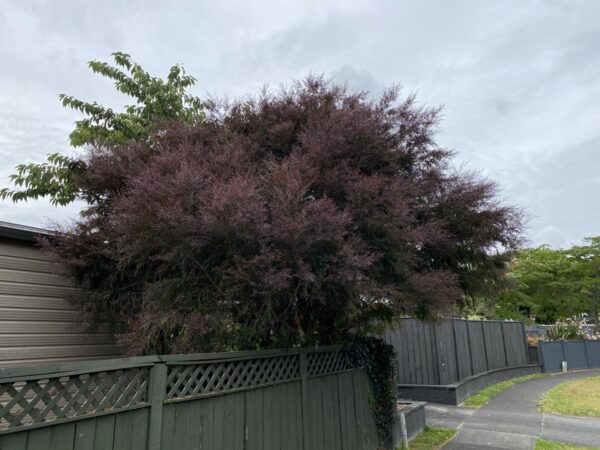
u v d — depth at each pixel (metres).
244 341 4.49
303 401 4.76
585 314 27.86
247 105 5.86
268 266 3.84
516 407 11.01
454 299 5.31
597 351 22.27
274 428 4.29
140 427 2.99
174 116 8.75
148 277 5.01
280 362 4.55
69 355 5.90
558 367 20.05
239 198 3.73
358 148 5.02
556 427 8.74
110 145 6.05
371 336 7.03
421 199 5.55
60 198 8.09
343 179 4.70
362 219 4.63
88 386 2.72
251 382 4.10
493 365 15.87
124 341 4.62
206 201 3.84
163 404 3.17
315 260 4.13
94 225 5.39
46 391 2.50
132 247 4.12
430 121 5.77
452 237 5.67
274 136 5.48
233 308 4.29
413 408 7.94
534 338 21.58
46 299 5.72
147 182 4.12
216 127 5.70
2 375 2.30
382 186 4.86
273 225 3.86
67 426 2.56
